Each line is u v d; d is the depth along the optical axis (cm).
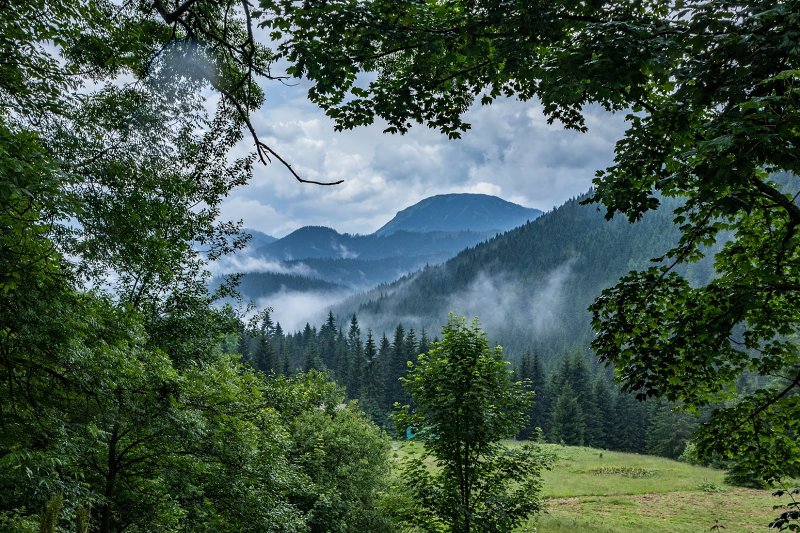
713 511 3478
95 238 884
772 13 468
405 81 702
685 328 793
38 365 717
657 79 605
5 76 773
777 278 721
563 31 623
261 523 1253
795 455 880
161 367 970
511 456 1280
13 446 697
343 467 2134
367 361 10612
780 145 474
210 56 790
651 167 659
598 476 5006
